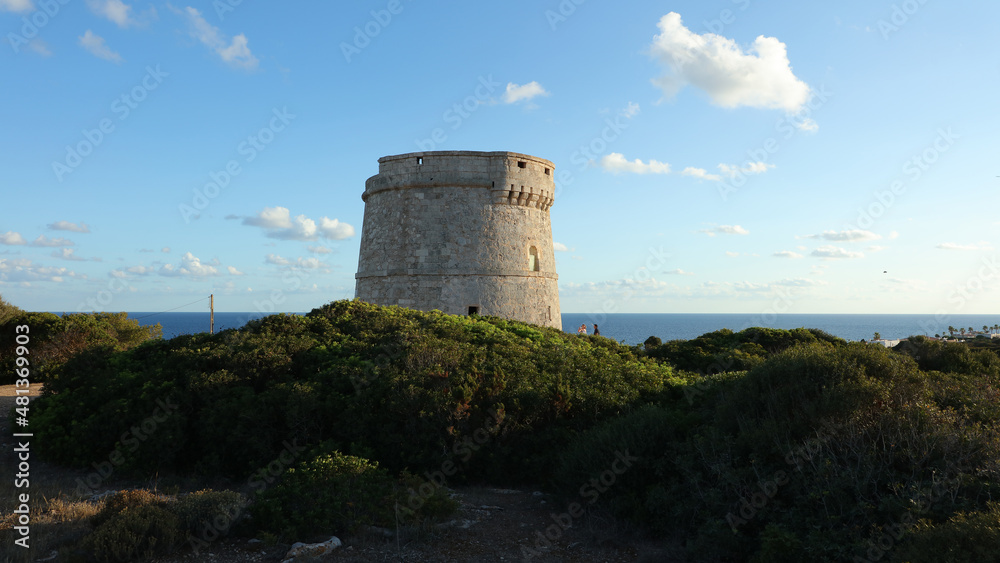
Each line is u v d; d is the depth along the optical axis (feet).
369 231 115.03
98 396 54.65
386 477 39.34
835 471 30.17
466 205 106.52
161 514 32.63
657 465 37.11
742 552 29.91
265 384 53.78
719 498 31.94
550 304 116.26
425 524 35.32
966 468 28.71
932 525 25.22
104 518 33.68
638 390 53.98
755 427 35.68
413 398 46.57
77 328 127.24
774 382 38.83
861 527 27.63
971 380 44.68
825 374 36.40
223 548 32.76
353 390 50.72
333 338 64.34
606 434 39.70
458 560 31.55
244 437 46.68
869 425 32.09
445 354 54.24
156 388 52.60
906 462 30.25
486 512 39.40
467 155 106.73
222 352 57.16
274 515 34.22
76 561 29.25
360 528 34.55
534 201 113.29
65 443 51.47
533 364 56.44
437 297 103.50
